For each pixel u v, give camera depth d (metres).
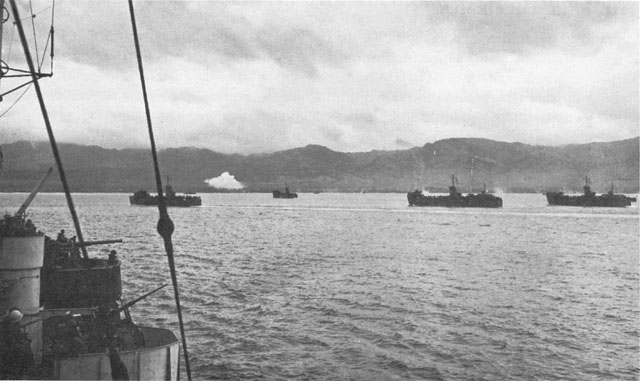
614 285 48.16
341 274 52.91
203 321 31.86
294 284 46.28
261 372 23.11
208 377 22.38
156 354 12.29
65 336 12.44
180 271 52.81
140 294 39.69
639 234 112.88
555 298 41.38
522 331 31.00
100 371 11.69
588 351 27.33
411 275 52.88
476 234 110.25
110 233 103.50
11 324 11.54
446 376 23.30
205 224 138.38
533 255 73.19
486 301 39.78
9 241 11.87
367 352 26.39
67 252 15.70
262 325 31.22
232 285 44.91
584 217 179.25
